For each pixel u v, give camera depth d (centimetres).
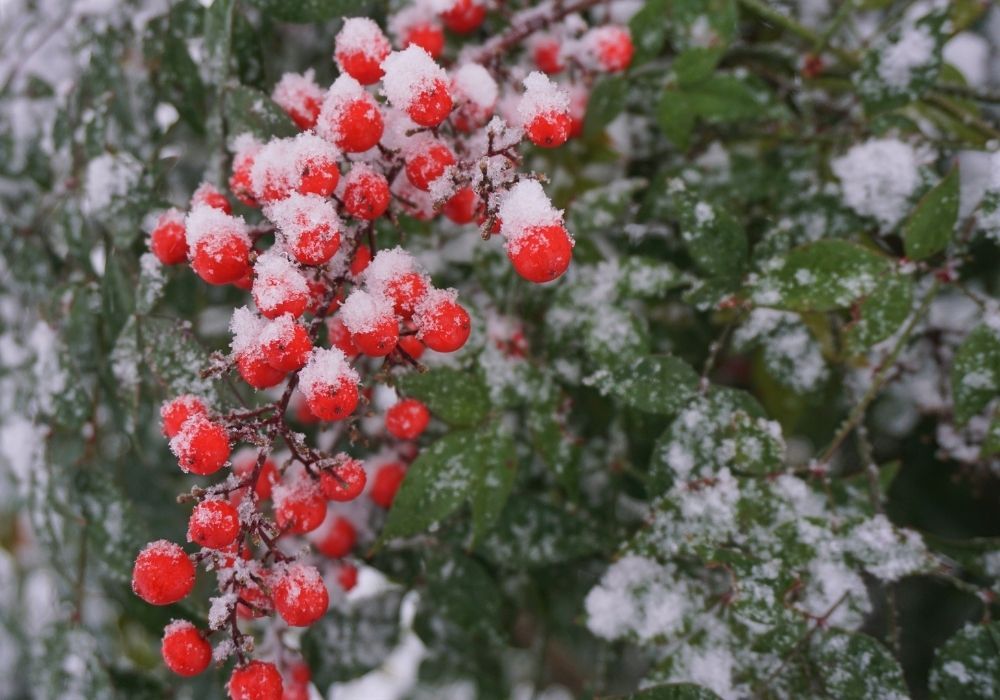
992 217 29
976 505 34
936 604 34
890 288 29
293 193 26
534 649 38
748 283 29
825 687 28
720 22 31
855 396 32
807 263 29
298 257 26
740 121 33
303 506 27
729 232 30
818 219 31
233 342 26
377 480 32
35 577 41
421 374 29
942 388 32
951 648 28
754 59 34
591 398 33
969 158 33
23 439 33
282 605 26
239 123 28
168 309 33
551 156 33
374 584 37
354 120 27
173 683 33
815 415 33
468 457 29
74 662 32
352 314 26
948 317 32
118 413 32
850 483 29
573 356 31
